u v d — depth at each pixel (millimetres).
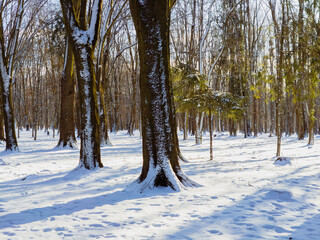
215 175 8930
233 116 13977
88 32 10305
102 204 5961
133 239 3990
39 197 6715
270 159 12805
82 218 5008
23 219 4941
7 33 20250
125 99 52438
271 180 7992
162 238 4031
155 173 7312
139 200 6242
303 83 13383
